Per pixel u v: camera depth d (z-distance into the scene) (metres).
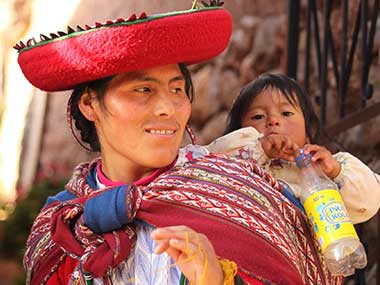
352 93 8.00
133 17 3.78
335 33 8.48
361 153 7.46
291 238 4.04
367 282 6.85
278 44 11.17
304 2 9.26
